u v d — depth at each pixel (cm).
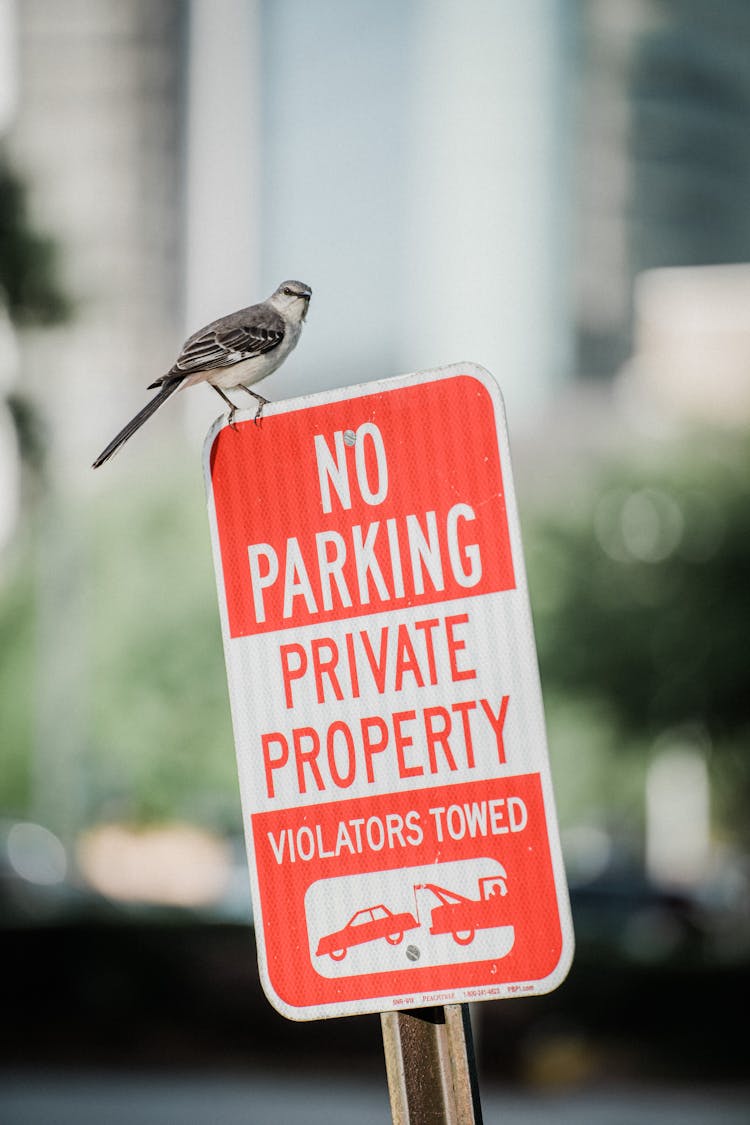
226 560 339
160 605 3975
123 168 14688
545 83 17475
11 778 4247
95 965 1719
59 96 14812
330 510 333
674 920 2542
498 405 324
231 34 15912
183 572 3991
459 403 326
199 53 15200
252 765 332
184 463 4144
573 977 1631
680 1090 1499
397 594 326
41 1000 1712
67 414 1408
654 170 17588
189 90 15088
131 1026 1711
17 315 1345
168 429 5606
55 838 2962
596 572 2825
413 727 322
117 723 3928
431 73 17525
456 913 315
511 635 319
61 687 3881
